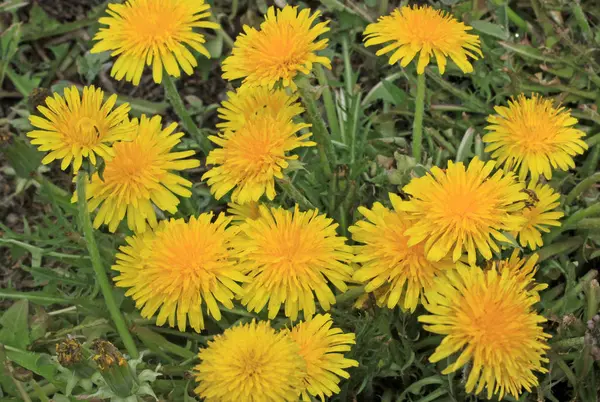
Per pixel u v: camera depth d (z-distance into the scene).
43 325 0.47
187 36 0.45
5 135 0.45
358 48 0.54
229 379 0.40
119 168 0.44
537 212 0.45
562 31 0.51
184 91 0.54
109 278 0.47
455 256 0.42
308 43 0.44
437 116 0.51
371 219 0.44
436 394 0.44
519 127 0.46
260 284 0.43
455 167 0.43
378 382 0.46
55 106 0.43
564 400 0.46
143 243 0.44
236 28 0.55
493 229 0.42
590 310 0.45
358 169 0.48
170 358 0.46
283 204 0.48
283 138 0.43
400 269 0.43
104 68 0.55
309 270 0.43
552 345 0.44
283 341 0.41
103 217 0.44
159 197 0.44
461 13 0.53
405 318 0.46
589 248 0.48
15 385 0.45
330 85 0.51
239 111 0.47
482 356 0.41
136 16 0.45
